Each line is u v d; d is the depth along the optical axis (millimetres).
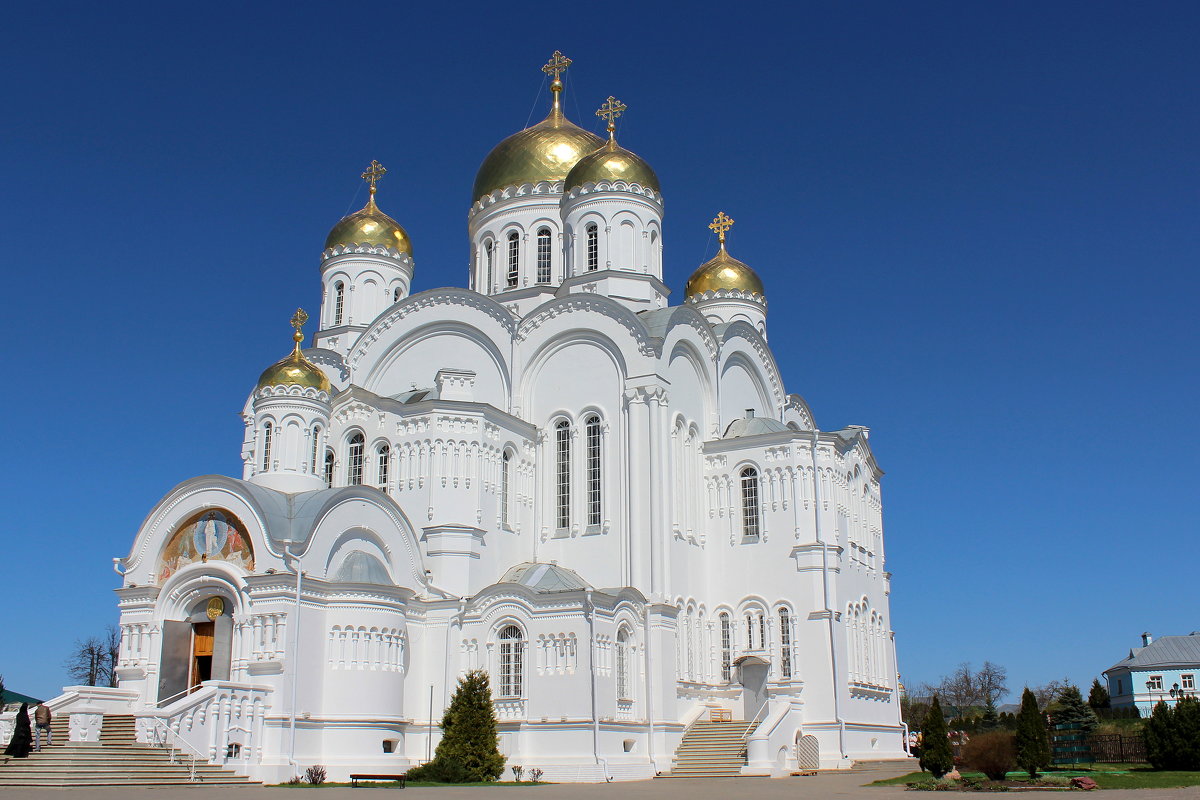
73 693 38438
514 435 50375
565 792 33125
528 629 43062
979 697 135125
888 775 42781
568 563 49062
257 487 42469
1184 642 104062
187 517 42656
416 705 43469
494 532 48094
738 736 45156
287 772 37406
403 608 42875
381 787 34625
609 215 56938
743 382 59094
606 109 60156
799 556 50000
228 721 36812
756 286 67312
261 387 47406
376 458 49156
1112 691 108625
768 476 51656
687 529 50625
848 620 51719
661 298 57750
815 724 47875
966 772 37906
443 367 54656
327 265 63781
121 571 43469
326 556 41469
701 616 50656
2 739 37562
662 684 45250
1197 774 38500
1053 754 46844
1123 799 29078
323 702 39938
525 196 60844
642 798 30609
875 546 58219
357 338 58781
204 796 29531
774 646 49656
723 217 69562
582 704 41469
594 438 50281
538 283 59969
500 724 42156
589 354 51031
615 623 43750
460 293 54594
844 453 55125
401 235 65000
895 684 57531
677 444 51156
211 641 41969
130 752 34438
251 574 40125
